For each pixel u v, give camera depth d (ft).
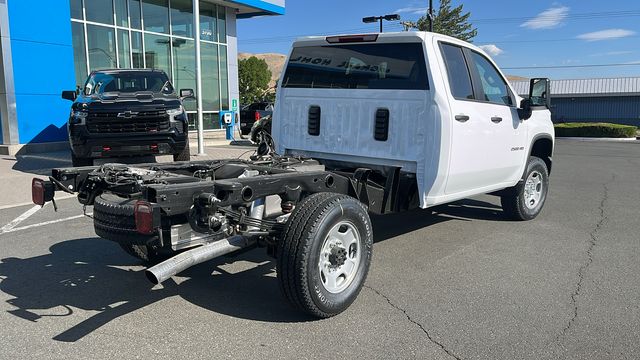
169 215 11.63
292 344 11.91
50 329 12.60
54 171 14.05
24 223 22.85
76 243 19.75
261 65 200.34
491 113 19.57
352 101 18.58
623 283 15.97
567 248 19.71
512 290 15.31
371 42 18.07
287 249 12.38
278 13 75.92
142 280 15.92
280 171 14.48
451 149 17.19
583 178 40.50
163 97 36.24
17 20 46.60
